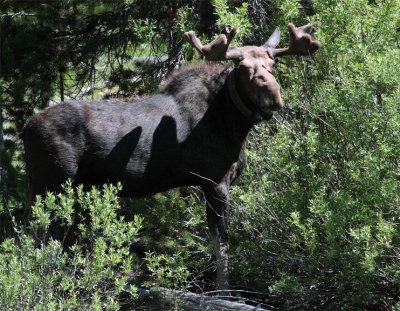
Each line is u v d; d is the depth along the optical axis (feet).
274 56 51.85
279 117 57.77
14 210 68.74
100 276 44.42
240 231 56.03
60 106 53.26
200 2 67.62
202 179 53.16
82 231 47.91
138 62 73.82
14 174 71.77
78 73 76.38
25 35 73.05
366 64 49.93
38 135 52.60
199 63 54.60
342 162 52.26
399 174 47.34
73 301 42.47
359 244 47.96
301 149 53.11
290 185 54.13
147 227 60.90
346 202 48.21
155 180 53.67
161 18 71.20
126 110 53.67
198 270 58.39
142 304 51.60
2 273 42.11
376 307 51.96
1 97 71.46
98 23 73.41
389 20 53.26
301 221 51.85
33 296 42.42
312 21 56.95
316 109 53.16
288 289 50.72
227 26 58.90
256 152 56.39
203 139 52.75
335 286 51.42
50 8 71.51
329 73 55.11
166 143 52.85
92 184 54.39
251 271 55.06
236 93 51.80
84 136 52.65
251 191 53.78
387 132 48.52
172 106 53.57
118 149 52.70
